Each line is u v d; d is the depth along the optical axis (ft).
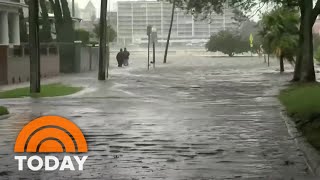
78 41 272.92
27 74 207.62
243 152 62.34
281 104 113.60
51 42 252.21
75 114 100.63
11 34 256.93
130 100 128.26
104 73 201.46
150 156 60.23
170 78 210.38
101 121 90.02
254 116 95.20
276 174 51.19
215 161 57.36
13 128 82.28
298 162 56.59
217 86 168.35
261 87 160.86
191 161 57.47
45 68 226.17
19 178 50.01
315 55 368.48
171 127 82.53
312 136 70.79
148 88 162.61
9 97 137.49
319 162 54.08
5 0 236.22
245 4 167.32
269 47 240.53
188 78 209.77
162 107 112.06
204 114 99.09
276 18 231.50
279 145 66.54
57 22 261.44
